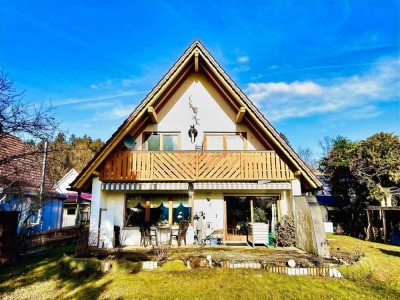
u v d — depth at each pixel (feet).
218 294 36.68
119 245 66.49
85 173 63.98
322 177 153.48
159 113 75.61
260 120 68.80
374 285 42.27
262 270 46.80
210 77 75.15
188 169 67.97
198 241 66.90
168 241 65.46
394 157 105.09
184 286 39.52
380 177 108.47
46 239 70.69
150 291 37.78
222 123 75.72
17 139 57.82
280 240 65.41
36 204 69.62
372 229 103.91
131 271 46.39
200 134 75.10
